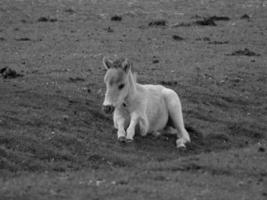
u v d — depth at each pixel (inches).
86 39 1294.3
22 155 525.3
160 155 575.5
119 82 568.1
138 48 1209.4
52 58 1066.1
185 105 778.8
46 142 562.9
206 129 693.3
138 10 1833.2
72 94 749.9
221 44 1293.1
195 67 1027.3
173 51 1187.3
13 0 1824.6
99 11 1782.7
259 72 1023.6
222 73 993.5
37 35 1332.4
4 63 1008.9
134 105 593.9
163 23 1529.3
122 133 593.6
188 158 539.2
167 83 882.8
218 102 828.0
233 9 1884.8
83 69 963.3
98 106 715.4
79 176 468.8
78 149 560.7
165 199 402.3
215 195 415.5
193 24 1539.1
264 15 1759.4
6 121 603.2
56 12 1704.0
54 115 650.2
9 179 464.1
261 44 1314.0
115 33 1385.3
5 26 1448.1
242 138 683.4
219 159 530.3
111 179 454.6
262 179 472.1
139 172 483.8
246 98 868.6
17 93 718.5
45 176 472.4
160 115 625.3
